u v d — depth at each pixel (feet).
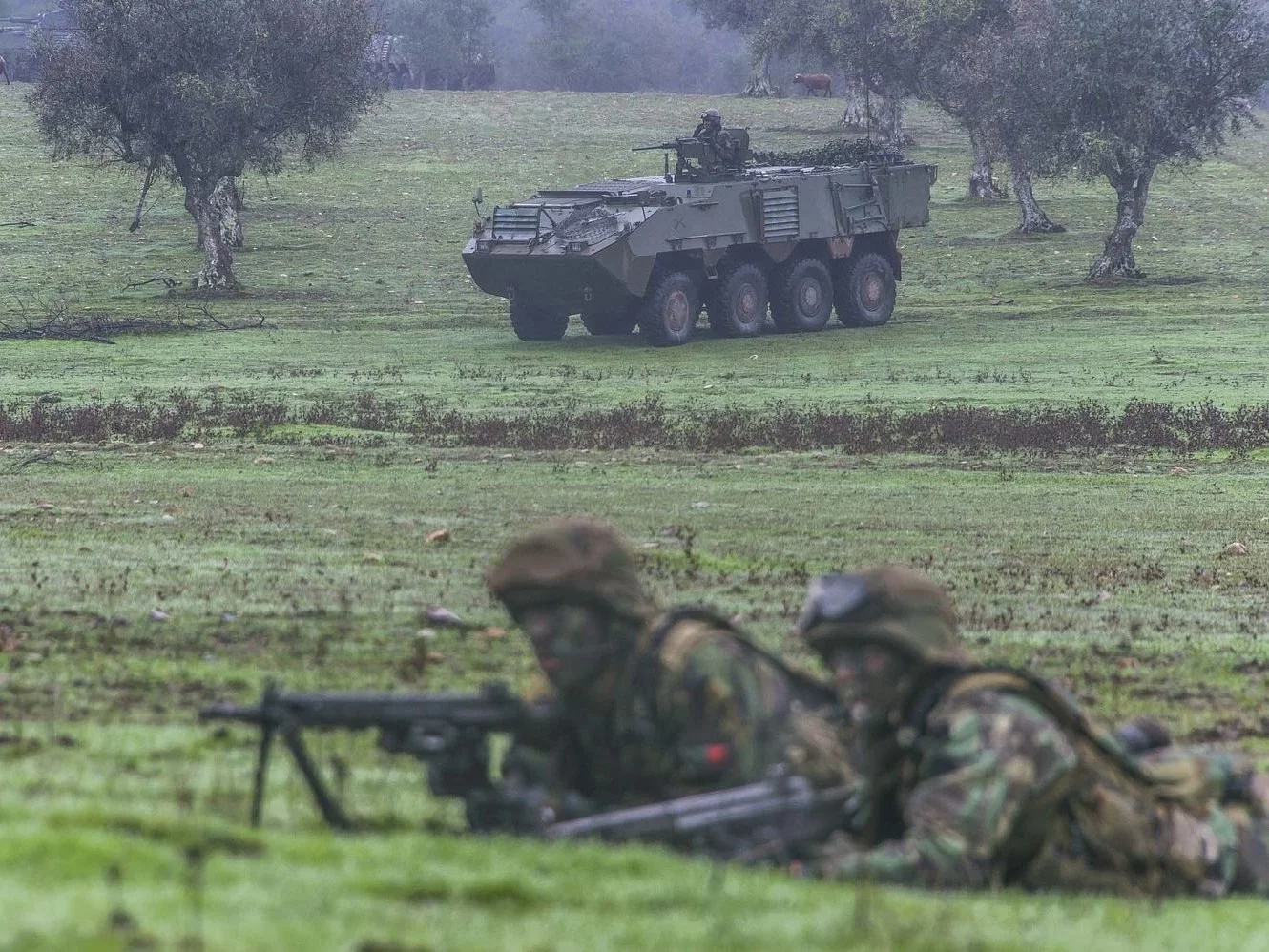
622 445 329.52
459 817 61.21
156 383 436.76
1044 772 55.72
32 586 154.92
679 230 499.51
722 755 56.59
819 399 409.08
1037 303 625.00
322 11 643.04
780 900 46.65
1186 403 401.08
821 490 270.67
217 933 37.42
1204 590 178.81
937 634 56.65
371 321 588.09
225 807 61.26
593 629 57.21
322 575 167.12
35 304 628.28
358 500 246.68
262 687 104.12
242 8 631.15
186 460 298.76
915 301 637.30
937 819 54.24
